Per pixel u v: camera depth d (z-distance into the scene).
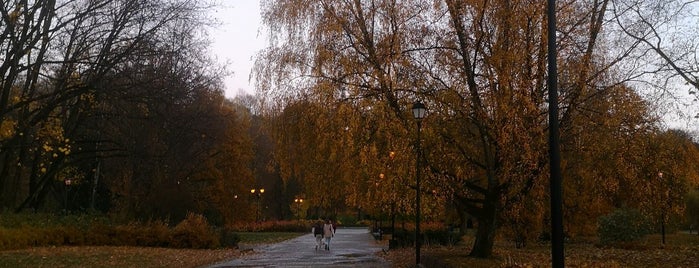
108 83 28.44
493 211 17.56
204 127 43.16
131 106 32.16
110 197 47.97
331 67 15.00
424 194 15.66
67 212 37.00
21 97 27.86
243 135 51.38
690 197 38.06
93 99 28.83
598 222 28.84
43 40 26.03
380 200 15.21
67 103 32.41
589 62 14.19
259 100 16.12
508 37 14.17
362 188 15.12
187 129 40.00
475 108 14.58
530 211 17.95
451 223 36.84
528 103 13.35
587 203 19.67
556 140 8.03
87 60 27.72
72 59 26.98
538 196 16.03
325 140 14.58
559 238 7.78
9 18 23.72
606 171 15.07
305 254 28.12
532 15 13.75
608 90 14.34
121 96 28.84
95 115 32.53
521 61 13.66
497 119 13.76
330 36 15.15
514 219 16.98
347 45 15.34
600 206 20.22
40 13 26.47
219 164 50.66
